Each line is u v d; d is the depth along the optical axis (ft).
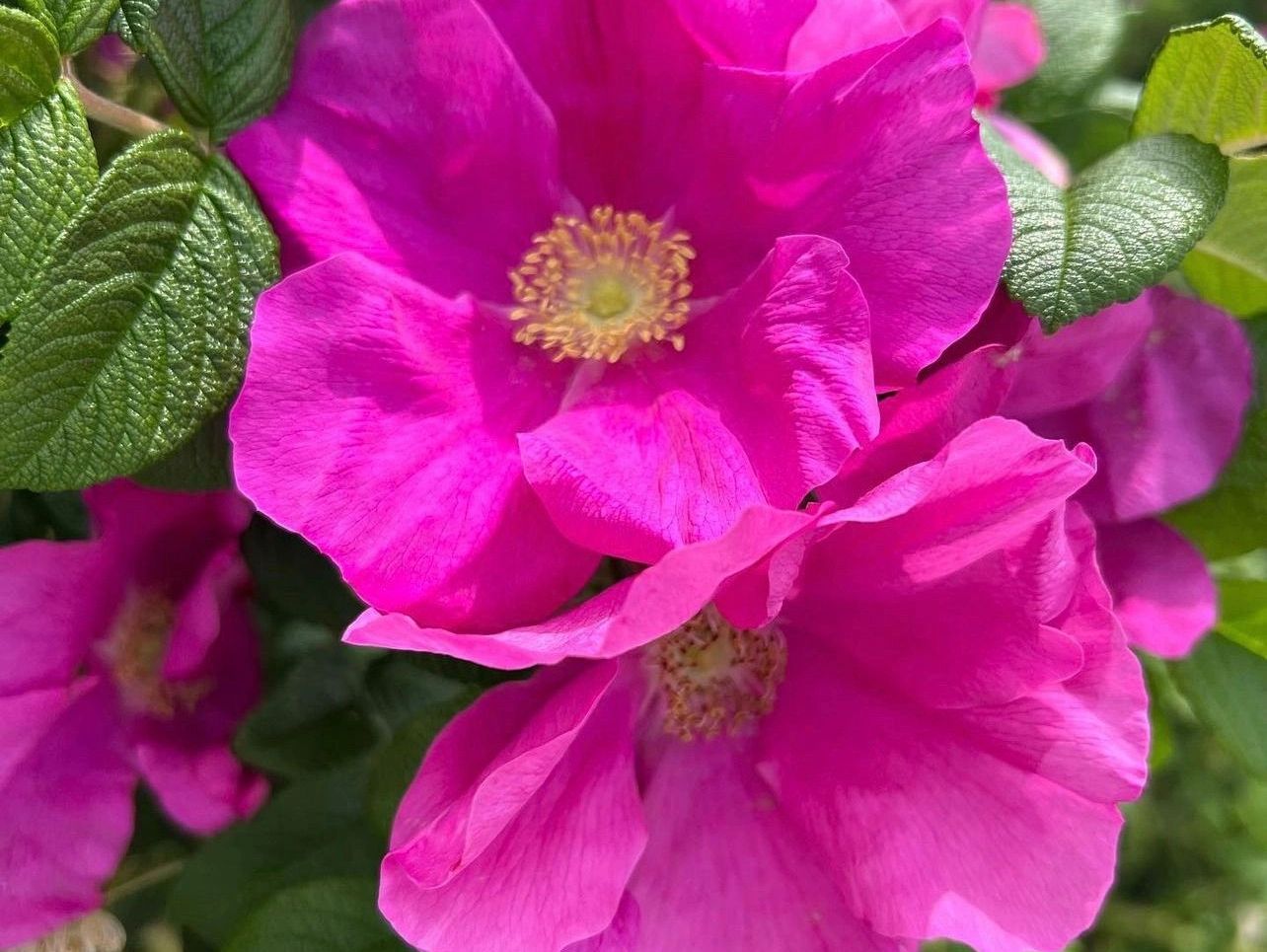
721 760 0.57
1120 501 0.58
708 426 0.51
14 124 0.47
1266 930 1.62
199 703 0.66
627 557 0.47
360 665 0.69
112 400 0.47
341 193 0.52
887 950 0.52
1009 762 0.50
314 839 0.69
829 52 0.50
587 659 0.50
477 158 0.54
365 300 0.48
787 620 0.56
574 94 0.55
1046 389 0.56
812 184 0.51
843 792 0.54
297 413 0.47
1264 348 0.63
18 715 0.59
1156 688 0.72
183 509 0.61
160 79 0.52
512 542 0.49
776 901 0.54
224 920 0.68
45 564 0.59
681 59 0.53
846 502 0.49
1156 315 0.59
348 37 0.51
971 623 0.50
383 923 0.62
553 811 0.50
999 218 0.48
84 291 0.47
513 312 0.56
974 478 0.45
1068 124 0.74
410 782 0.60
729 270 0.56
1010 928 0.49
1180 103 0.58
